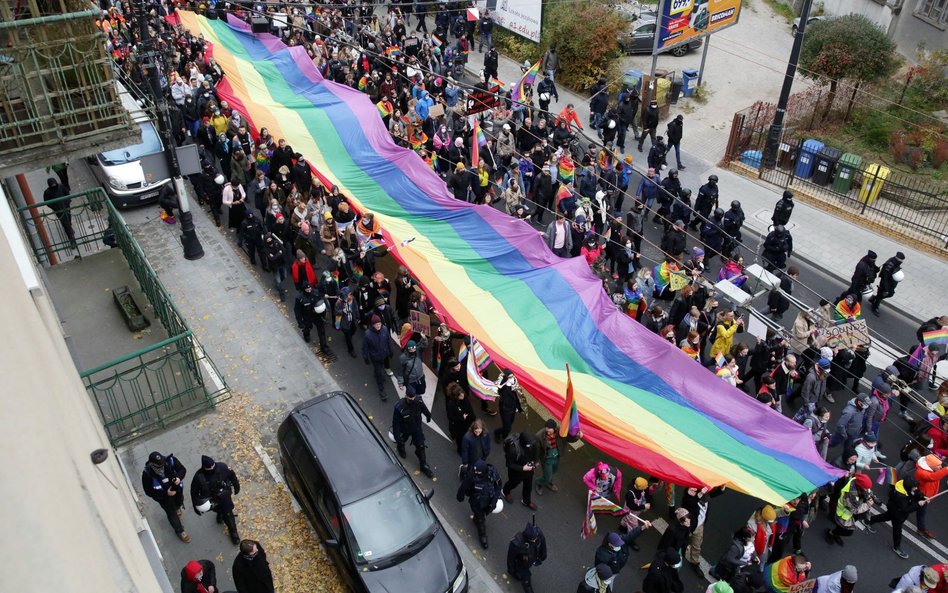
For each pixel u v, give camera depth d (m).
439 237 16.58
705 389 13.33
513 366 13.33
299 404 13.80
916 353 15.36
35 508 2.02
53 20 10.17
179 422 11.54
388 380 15.98
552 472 13.49
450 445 14.60
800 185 23.77
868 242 21.50
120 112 11.27
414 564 11.15
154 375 12.08
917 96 26.25
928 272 20.30
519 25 30.38
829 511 13.27
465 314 14.48
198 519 12.77
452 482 13.82
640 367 13.72
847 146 25.16
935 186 22.69
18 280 4.13
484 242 16.20
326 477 11.80
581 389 13.20
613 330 14.28
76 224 18.23
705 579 12.28
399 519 11.52
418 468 14.07
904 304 19.14
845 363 15.16
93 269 14.59
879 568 12.58
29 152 10.73
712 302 16.12
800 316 15.46
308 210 18.70
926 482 12.24
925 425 14.07
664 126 27.11
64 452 2.81
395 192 18.02
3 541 1.81
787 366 14.58
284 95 21.73
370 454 12.22
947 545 13.01
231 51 23.73
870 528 13.30
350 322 16.11
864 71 25.98
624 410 12.88
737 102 28.42
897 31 28.97
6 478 1.95
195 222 20.88
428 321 15.12
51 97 10.69
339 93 21.48
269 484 13.46
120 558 3.07
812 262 20.62
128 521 5.42
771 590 11.34
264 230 18.22
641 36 30.55
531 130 23.02
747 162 24.75
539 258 15.69
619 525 13.04
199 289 18.33
